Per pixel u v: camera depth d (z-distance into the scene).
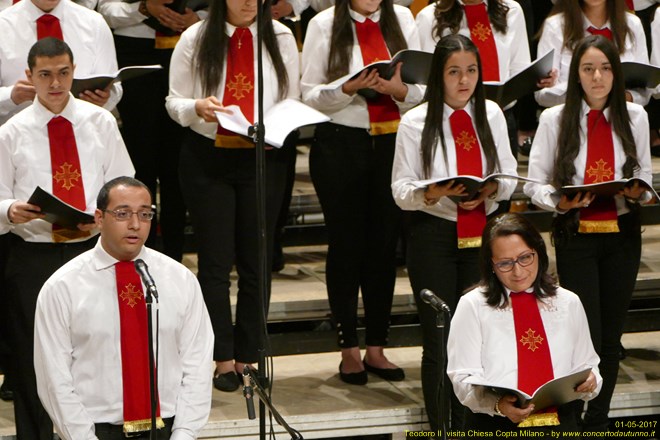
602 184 11.33
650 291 14.66
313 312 13.84
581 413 12.18
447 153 11.58
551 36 13.94
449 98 11.59
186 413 9.84
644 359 14.14
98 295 9.84
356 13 12.77
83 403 9.84
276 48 12.38
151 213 9.82
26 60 12.40
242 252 12.51
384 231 12.89
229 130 11.48
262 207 9.59
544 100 13.73
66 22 12.54
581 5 13.77
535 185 12.05
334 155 12.71
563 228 11.93
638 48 14.02
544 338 10.16
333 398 12.73
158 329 9.88
